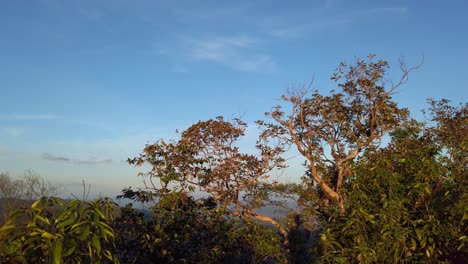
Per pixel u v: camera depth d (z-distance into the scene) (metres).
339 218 6.29
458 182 5.94
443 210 5.72
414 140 10.77
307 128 13.75
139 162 11.68
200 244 10.57
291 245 12.61
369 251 5.48
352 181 6.39
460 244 5.47
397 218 5.54
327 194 12.73
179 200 11.28
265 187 13.45
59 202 3.47
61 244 3.02
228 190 12.64
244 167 12.98
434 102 15.41
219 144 12.89
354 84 13.69
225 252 10.99
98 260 3.20
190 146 12.31
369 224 5.73
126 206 9.57
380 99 13.28
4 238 3.21
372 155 6.48
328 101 13.84
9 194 13.11
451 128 14.02
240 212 12.91
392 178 5.82
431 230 5.50
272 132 13.68
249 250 11.68
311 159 13.33
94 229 3.35
